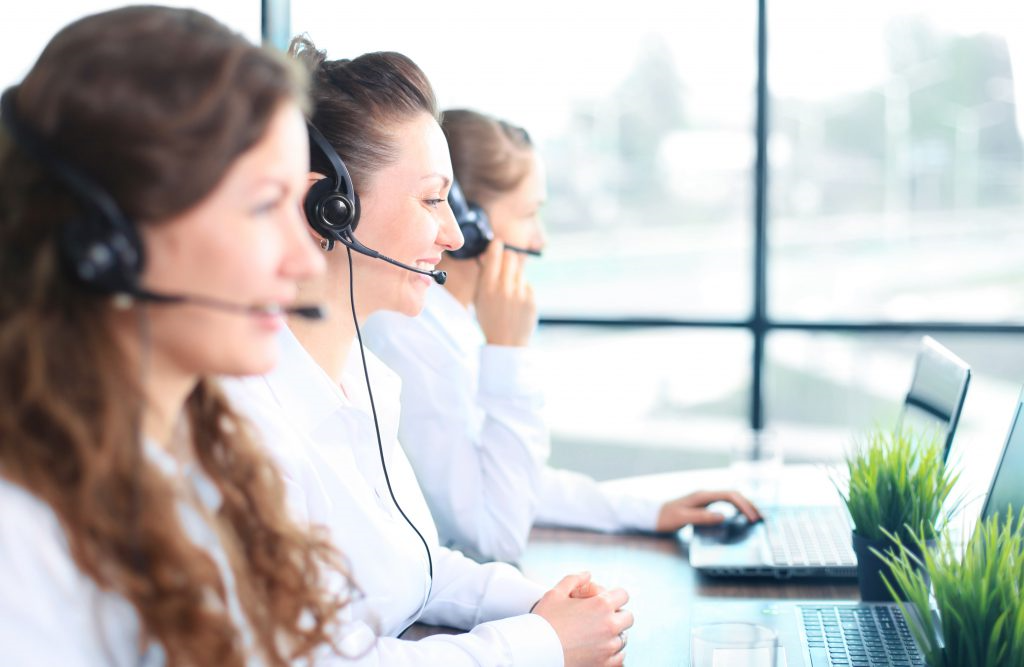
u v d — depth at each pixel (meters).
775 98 3.24
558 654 1.21
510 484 1.69
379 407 1.39
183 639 0.73
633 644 1.33
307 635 0.90
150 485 0.72
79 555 0.69
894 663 1.20
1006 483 1.38
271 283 0.73
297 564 0.91
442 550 1.46
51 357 0.69
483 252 1.79
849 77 3.26
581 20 3.46
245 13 2.97
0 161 0.70
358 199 1.34
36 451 0.69
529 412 1.73
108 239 0.68
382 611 1.23
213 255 0.71
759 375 3.29
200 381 0.86
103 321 0.71
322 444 1.26
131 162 0.68
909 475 1.38
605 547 1.74
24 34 2.50
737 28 3.23
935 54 3.30
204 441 0.87
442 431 1.71
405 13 3.33
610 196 3.58
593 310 3.40
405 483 1.41
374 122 1.34
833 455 3.25
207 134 0.69
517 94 3.47
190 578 0.73
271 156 0.72
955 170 3.35
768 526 1.76
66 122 0.69
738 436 1.92
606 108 3.52
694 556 1.61
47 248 0.69
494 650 1.18
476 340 1.93
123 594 0.71
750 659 1.10
